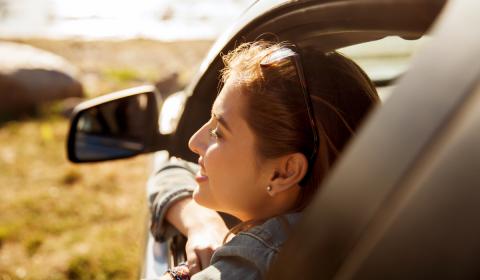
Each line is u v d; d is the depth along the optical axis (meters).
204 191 1.18
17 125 7.16
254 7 1.43
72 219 4.91
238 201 1.09
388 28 1.10
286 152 1.02
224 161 1.07
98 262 4.19
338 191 0.60
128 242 4.52
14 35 12.45
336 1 1.16
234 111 1.05
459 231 0.52
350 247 0.59
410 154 0.56
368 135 0.59
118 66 10.39
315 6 1.22
